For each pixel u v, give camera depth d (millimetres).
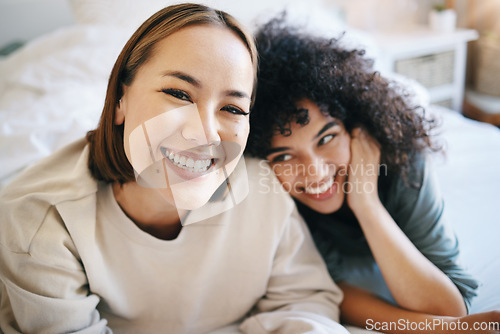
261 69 800
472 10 2473
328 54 837
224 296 800
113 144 668
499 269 866
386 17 2514
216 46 591
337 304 817
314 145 810
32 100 1496
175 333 783
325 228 950
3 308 745
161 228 762
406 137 900
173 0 729
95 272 697
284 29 921
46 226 687
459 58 2271
